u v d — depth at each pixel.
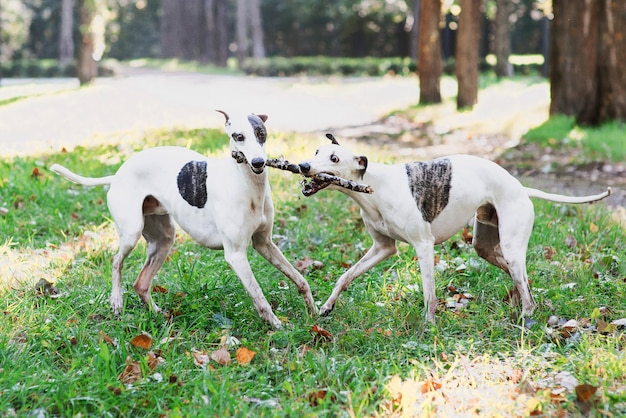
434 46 22.86
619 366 4.71
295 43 66.38
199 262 6.77
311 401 4.48
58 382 4.60
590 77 17.53
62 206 8.77
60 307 5.85
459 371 4.76
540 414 4.28
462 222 5.61
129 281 6.46
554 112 17.73
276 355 5.11
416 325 5.45
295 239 7.70
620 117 15.68
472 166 5.60
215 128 15.05
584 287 6.20
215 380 4.73
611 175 11.59
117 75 42.00
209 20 61.44
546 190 10.59
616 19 15.45
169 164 5.68
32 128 16.36
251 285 5.46
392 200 5.47
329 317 5.70
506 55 35.28
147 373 4.79
